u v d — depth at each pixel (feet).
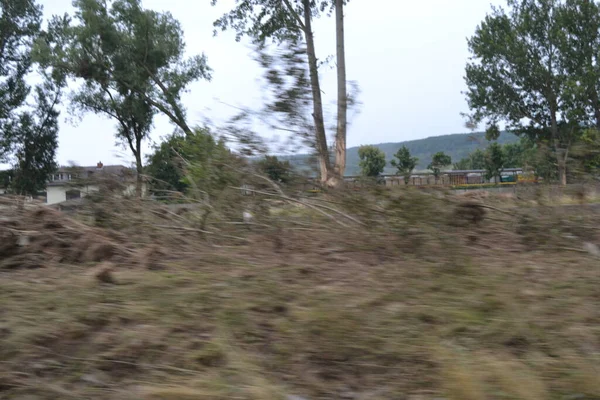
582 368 10.23
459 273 15.92
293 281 16.07
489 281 14.97
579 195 23.21
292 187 23.71
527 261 18.06
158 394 9.69
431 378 10.28
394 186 20.84
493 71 108.17
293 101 22.82
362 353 11.35
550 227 21.63
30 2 123.85
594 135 24.35
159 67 104.06
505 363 10.41
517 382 9.68
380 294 14.29
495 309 13.05
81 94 106.63
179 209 25.03
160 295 14.53
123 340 11.96
